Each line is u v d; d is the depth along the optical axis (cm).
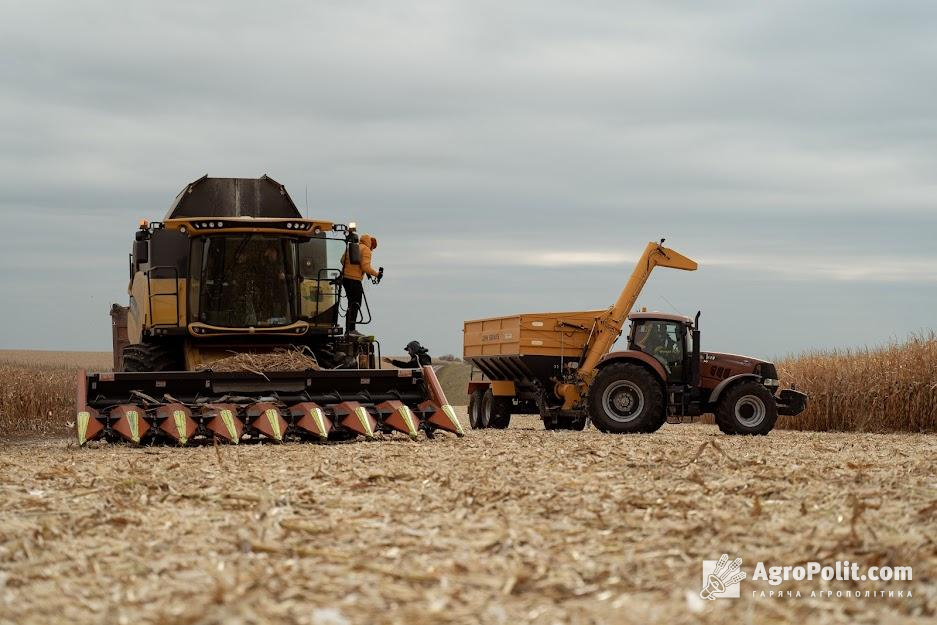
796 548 552
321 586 477
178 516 673
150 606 454
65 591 484
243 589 467
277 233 1369
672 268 1905
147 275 1355
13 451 1247
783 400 1858
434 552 551
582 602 453
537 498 727
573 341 1898
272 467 942
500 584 479
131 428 1173
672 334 1798
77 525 648
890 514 653
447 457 1026
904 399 2044
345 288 1431
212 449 1143
